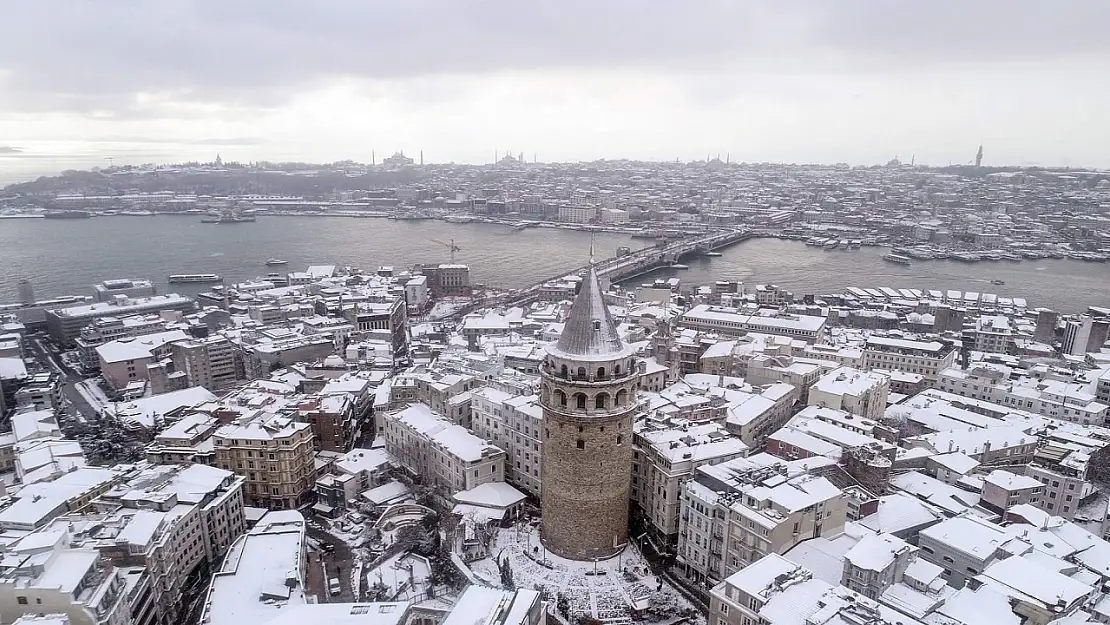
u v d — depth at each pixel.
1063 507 174.50
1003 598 117.00
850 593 115.00
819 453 186.75
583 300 145.38
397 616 121.19
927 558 141.88
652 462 171.00
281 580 141.38
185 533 156.50
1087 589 121.25
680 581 154.25
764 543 136.50
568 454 152.50
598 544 157.88
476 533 164.25
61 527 144.50
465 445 194.75
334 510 191.75
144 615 137.62
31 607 121.75
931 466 196.25
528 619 112.81
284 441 190.88
